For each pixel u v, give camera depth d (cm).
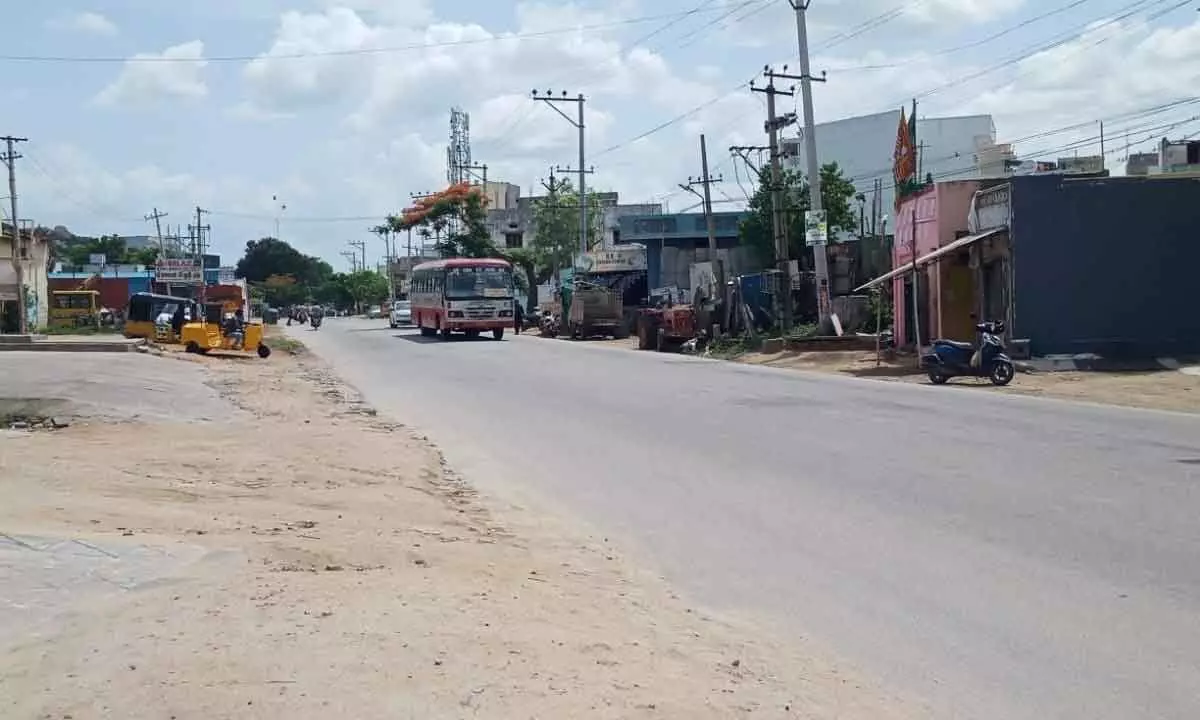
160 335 4062
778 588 725
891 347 3134
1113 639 601
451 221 7606
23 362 2561
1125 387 2069
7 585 628
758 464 1232
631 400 1969
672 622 646
